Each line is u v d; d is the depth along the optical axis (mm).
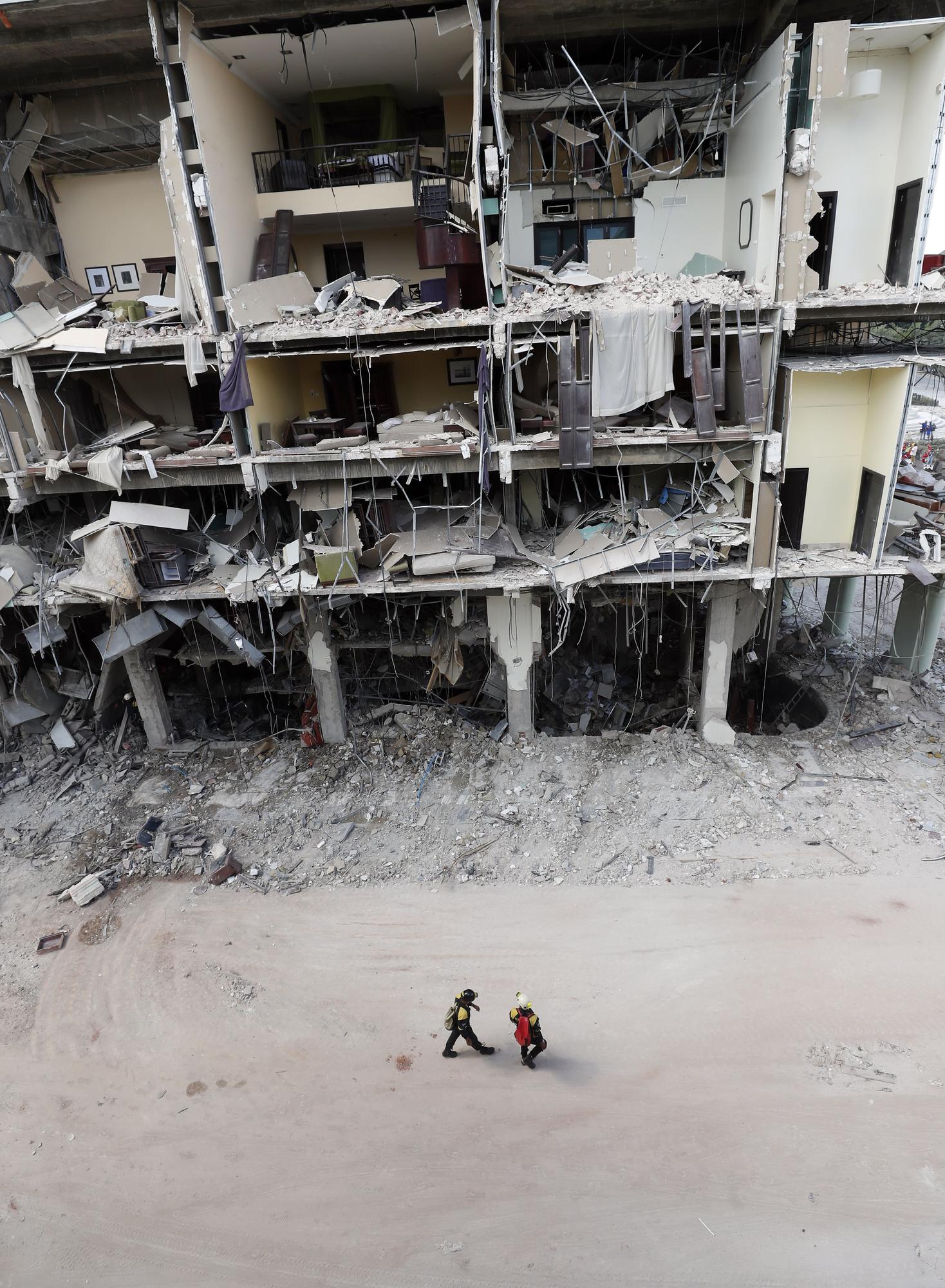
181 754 23531
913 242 17547
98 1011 15805
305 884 18688
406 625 23688
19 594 20781
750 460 19141
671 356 17578
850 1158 12273
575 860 18625
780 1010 14688
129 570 19750
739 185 18953
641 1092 13500
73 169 20125
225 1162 12945
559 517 22328
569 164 19781
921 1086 13195
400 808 20578
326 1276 11422
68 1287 11492
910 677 24500
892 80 17453
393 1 16000
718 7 17312
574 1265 11281
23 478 19781
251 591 20047
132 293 21359
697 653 27344
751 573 19531
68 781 22406
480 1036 14727
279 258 18750
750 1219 11641
